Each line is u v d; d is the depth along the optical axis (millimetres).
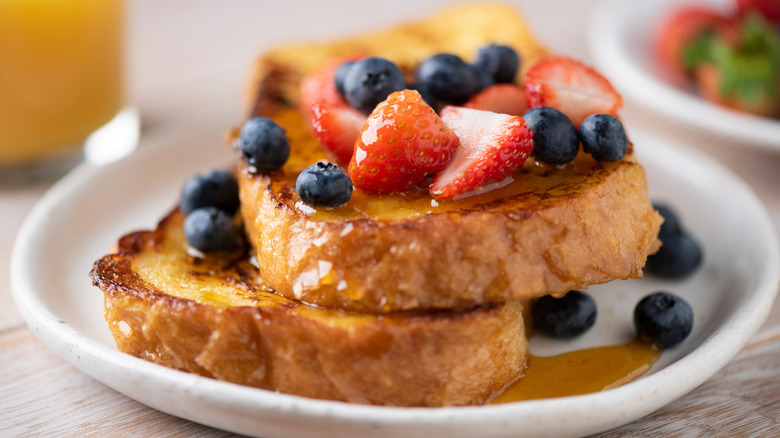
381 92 483
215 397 431
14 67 567
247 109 613
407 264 445
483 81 505
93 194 545
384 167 454
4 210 569
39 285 488
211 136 587
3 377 477
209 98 654
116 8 596
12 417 459
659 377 439
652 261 511
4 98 569
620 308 497
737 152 605
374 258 446
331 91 504
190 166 578
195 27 762
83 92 588
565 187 463
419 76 501
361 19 768
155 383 438
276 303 456
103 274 469
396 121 451
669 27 671
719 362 450
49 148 588
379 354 442
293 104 534
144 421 457
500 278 447
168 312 449
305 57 593
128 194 556
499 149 453
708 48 653
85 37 581
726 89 632
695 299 502
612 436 450
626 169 474
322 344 442
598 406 429
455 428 424
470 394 452
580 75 484
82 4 576
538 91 476
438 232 444
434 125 454
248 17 782
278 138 476
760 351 485
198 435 452
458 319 443
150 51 714
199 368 455
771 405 462
